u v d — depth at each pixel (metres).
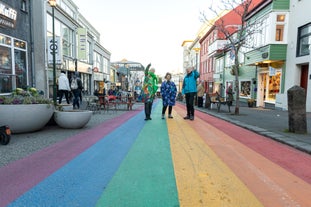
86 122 6.53
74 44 20.97
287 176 3.18
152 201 2.40
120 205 2.31
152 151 4.23
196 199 2.46
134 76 46.88
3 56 10.48
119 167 3.38
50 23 15.84
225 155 4.09
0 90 10.20
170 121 8.13
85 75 25.16
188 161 3.70
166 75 8.76
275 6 14.73
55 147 4.45
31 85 13.06
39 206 2.28
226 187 2.77
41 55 13.95
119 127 6.78
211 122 8.15
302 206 2.37
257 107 17.78
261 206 2.35
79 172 3.17
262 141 5.30
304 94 6.03
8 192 2.57
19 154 3.96
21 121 5.39
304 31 13.45
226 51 27.03
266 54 15.30
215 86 33.66
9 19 10.81
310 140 5.14
